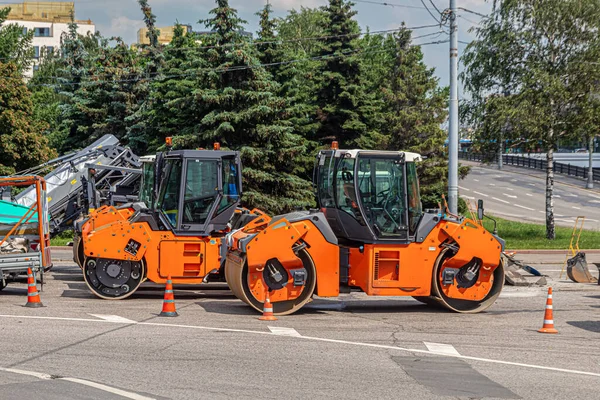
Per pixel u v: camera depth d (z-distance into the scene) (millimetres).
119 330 11953
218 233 16391
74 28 58625
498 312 14727
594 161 75938
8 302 15031
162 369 9273
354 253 14570
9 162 37594
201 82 36438
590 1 35094
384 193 14461
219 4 35969
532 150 36281
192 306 14969
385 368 9531
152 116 41656
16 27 58625
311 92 44000
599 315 14352
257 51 41500
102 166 21391
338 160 14820
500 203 54312
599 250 30906
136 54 54531
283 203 36969
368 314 14312
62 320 12852
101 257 15695
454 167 25328
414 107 49719
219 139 35625
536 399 8141
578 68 35000
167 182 16234
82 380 8586
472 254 14602
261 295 14016
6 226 16734
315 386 8539
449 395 8242
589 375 9305
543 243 33562
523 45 36250
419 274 14469
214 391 8211
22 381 8500
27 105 38312
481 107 36938
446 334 12109
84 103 46188
